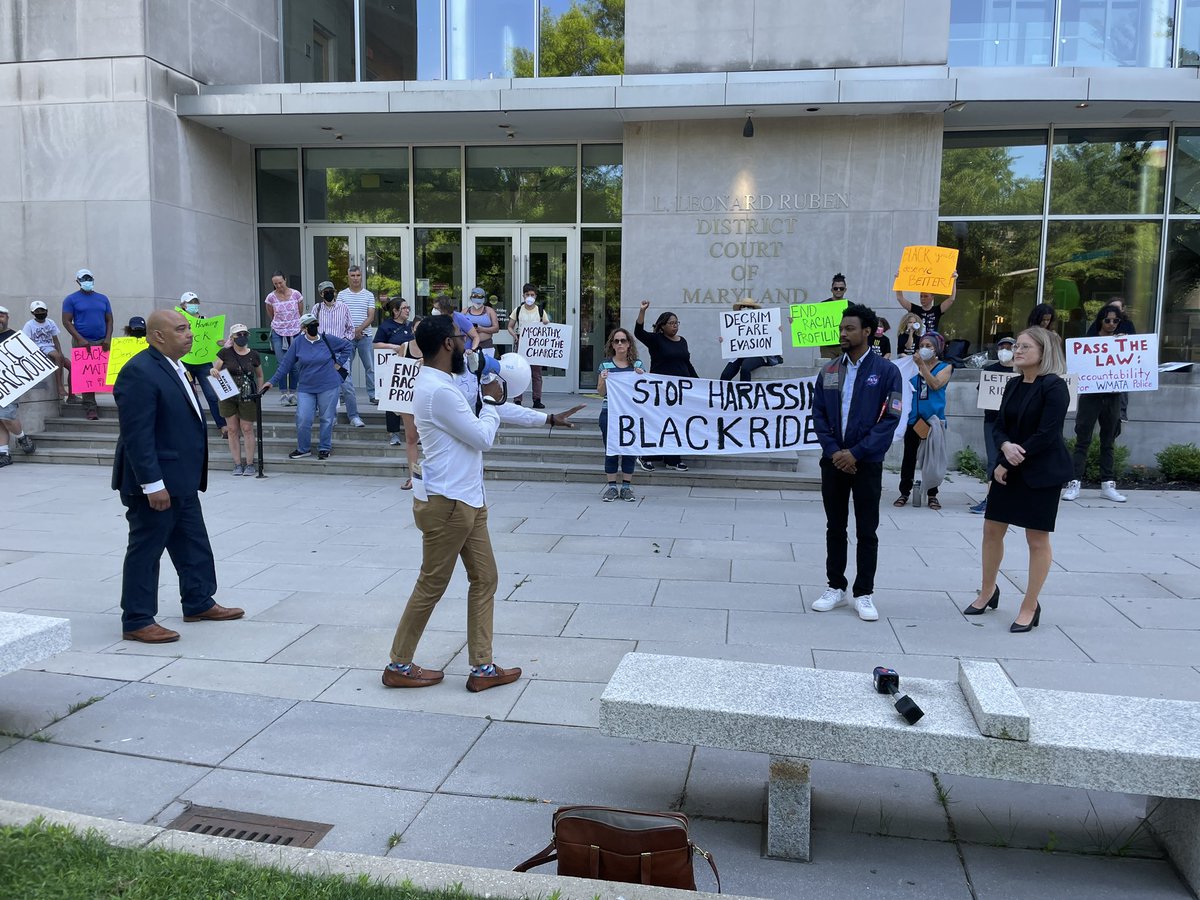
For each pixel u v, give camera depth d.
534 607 5.73
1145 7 12.38
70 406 12.36
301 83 13.97
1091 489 9.92
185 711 4.18
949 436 10.93
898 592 6.09
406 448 11.00
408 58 14.48
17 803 3.07
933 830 3.29
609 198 14.48
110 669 4.68
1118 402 9.21
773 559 6.95
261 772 3.62
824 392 5.59
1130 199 13.02
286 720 4.09
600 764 3.72
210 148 14.04
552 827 3.00
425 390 4.17
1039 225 13.16
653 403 9.23
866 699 3.27
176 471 5.10
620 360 9.45
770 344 10.40
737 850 3.14
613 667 4.73
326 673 4.66
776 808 3.08
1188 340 13.09
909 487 8.95
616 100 12.08
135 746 3.83
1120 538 7.64
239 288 14.93
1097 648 4.99
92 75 12.72
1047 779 2.92
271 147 15.15
